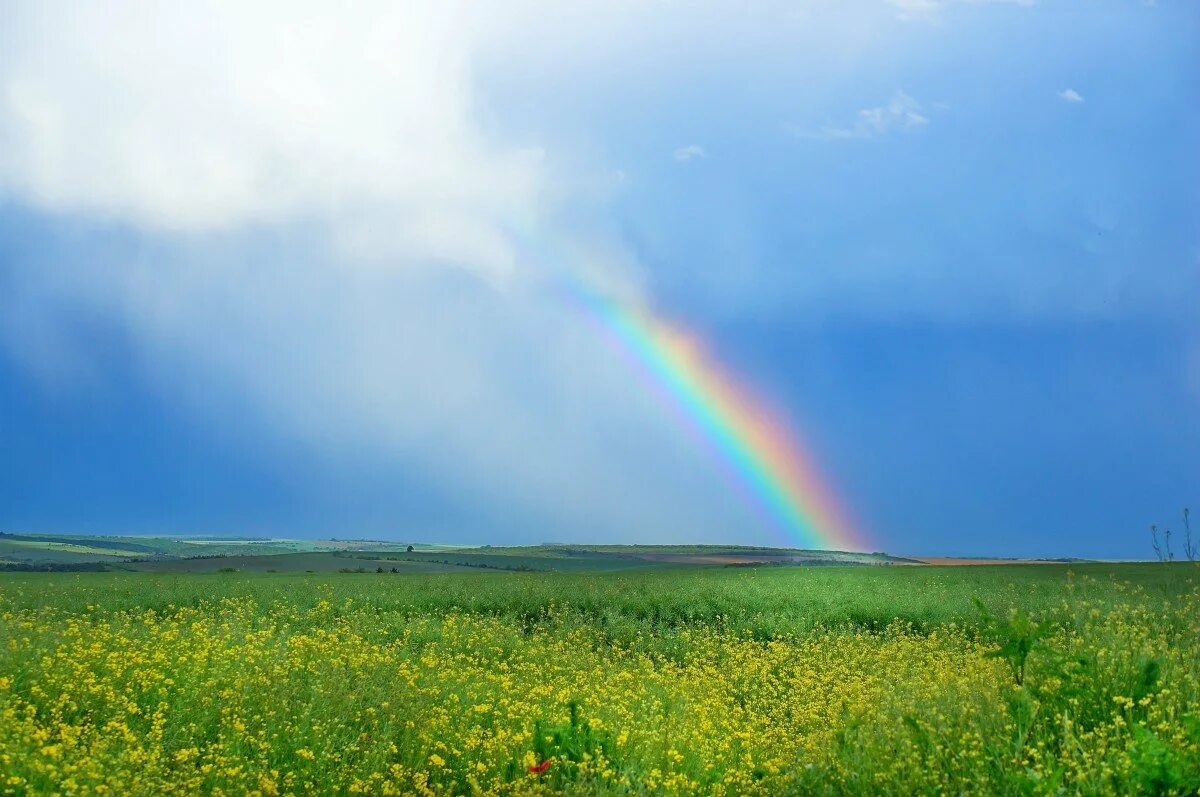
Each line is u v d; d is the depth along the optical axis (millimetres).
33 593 25625
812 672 15680
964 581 29984
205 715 10469
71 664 11711
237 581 31766
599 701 12234
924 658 16406
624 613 25406
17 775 7691
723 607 25219
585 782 8648
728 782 9086
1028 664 9797
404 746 10008
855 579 32188
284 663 13117
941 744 8633
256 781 8680
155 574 40500
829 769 8648
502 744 9641
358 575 38969
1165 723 7723
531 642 19812
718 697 14047
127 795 7754
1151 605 17703
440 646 18844
